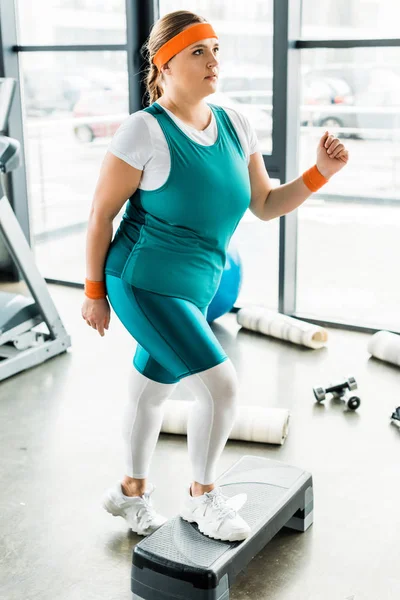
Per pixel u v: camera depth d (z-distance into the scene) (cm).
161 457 305
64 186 520
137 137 204
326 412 340
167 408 325
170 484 285
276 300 468
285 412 318
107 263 219
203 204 206
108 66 474
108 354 409
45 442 319
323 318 452
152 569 212
